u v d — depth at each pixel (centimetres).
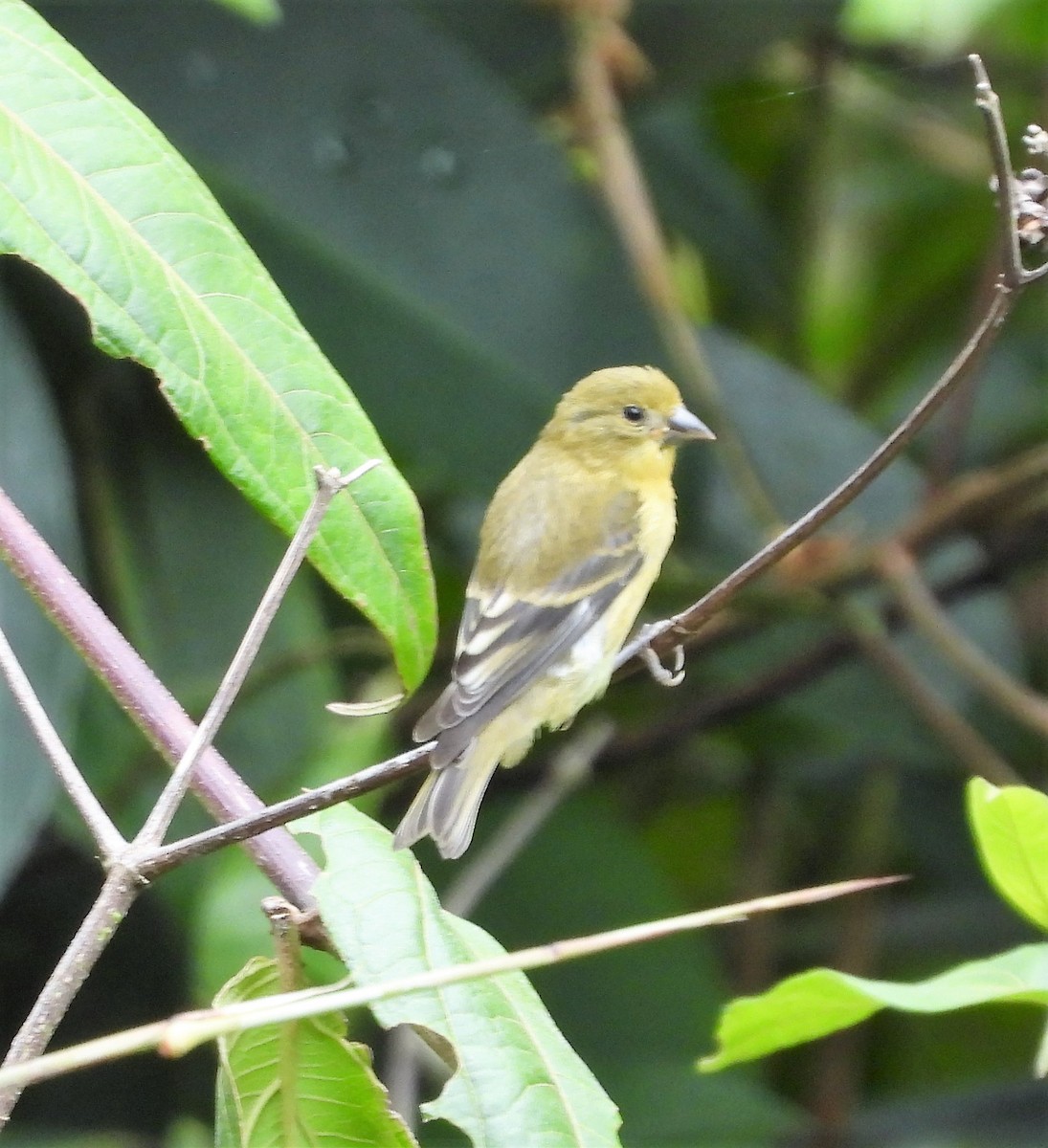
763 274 1164
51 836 917
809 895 397
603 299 925
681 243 1193
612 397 897
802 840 1176
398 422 884
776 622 1070
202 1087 916
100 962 924
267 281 500
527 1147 432
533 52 1007
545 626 830
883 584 1041
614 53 970
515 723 812
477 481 895
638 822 1188
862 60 1170
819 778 1146
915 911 1103
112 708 821
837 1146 955
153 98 856
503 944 985
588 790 1062
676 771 1195
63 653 724
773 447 1033
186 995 850
